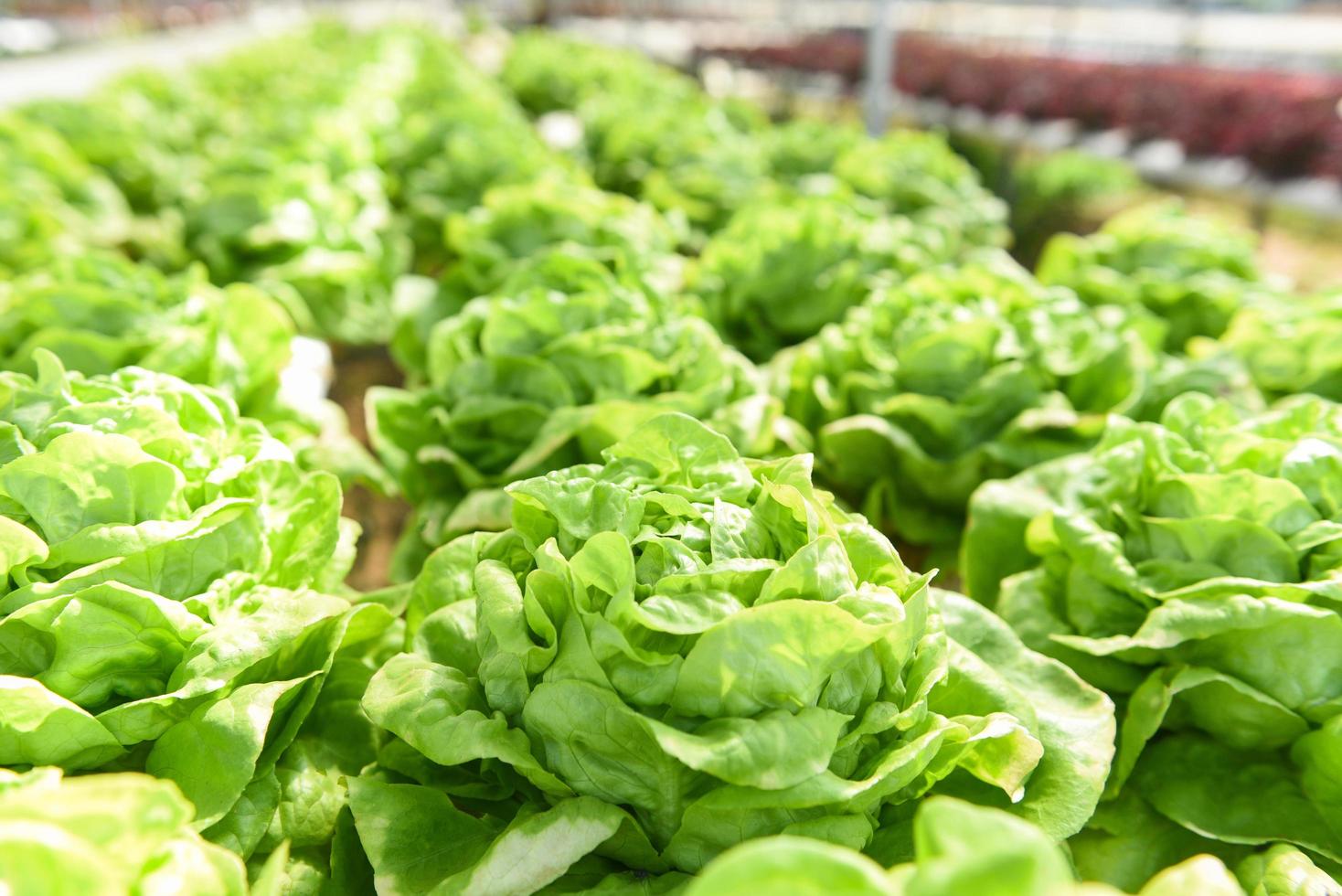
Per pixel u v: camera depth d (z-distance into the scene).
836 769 0.51
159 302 0.84
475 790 0.56
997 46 2.80
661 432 0.56
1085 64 2.04
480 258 1.07
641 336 0.80
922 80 2.55
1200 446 0.66
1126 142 1.77
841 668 0.52
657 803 0.52
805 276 1.05
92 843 0.39
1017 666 0.61
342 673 0.63
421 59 3.61
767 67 3.60
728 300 1.06
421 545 0.79
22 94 1.72
